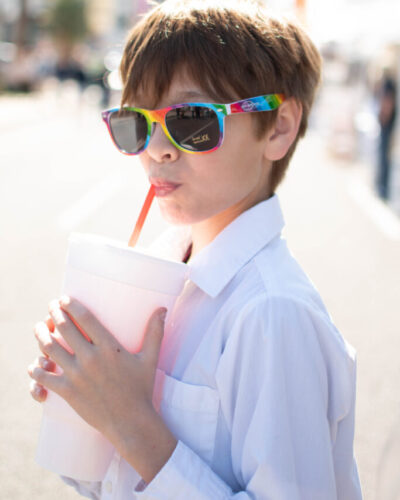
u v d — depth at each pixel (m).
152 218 6.02
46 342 0.95
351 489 1.06
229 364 0.94
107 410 0.90
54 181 8.02
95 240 0.97
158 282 0.94
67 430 0.98
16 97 21.62
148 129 1.03
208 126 0.99
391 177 7.43
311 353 0.92
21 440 2.40
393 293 4.02
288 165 1.16
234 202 1.05
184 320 1.06
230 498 0.89
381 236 5.53
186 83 1.00
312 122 14.66
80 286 0.95
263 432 0.88
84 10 35.12
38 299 3.77
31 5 35.84
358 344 3.23
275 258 1.03
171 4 1.04
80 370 0.91
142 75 1.02
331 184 8.45
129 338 0.95
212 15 1.00
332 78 11.58
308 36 1.14
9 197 6.84
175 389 0.99
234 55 0.99
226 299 1.02
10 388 2.76
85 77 19.70
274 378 0.89
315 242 5.25
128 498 1.01
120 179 8.39
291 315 0.92
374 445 2.37
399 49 8.51
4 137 12.40
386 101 7.20
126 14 41.84
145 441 0.90
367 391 2.76
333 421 0.99
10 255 4.63
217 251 1.05
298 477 0.88
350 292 4.01
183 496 0.89
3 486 2.13
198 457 0.92
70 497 2.09
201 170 1.01
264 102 1.01
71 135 13.50
